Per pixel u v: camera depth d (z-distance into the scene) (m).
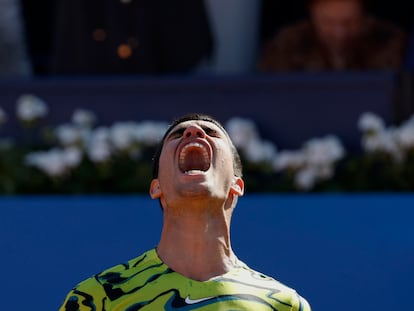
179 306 9.84
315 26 18.56
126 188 16.33
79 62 18.25
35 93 17.22
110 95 17.22
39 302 14.98
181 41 18.47
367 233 15.09
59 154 16.34
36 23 21.61
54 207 15.23
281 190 16.17
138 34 18.27
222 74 18.31
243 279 10.12
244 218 15.19
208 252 10.17
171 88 17.17
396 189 16.34
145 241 15.12
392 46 18.69
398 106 17.73
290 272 15.04
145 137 16.41
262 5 20.25
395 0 20.89
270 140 17.08
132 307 9.86
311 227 15.16
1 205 15.25
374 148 16.39
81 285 10.10
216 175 10.17
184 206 10.12
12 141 17.06
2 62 19.38
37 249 15.12
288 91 17.09
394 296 14.91
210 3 19.50
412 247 15.04
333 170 16.30
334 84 17.03
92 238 15.16
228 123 16.97
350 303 14.93
